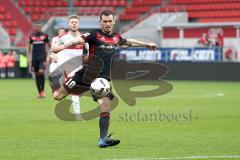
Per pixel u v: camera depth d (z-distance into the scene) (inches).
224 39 4635.8
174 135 1448.1
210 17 5017.2
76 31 1881.2
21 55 4653.1
